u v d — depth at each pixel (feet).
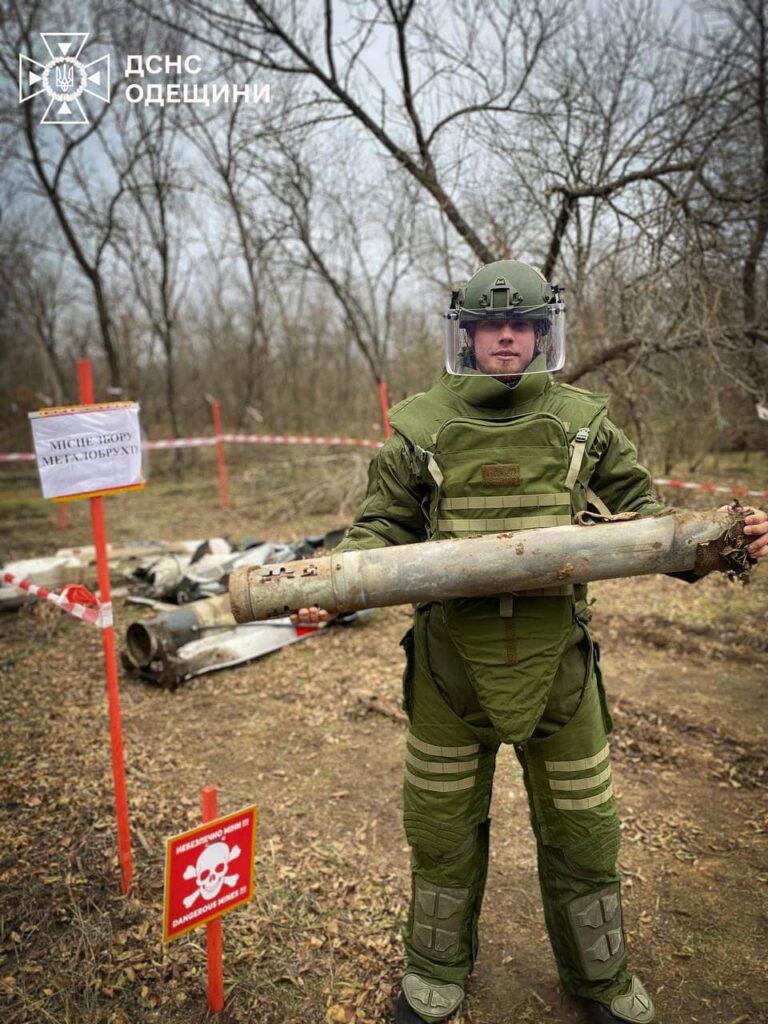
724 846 9.68
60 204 43.96
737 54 23.34
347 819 10.57
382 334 43.16
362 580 5.96
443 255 27.07
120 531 32.22
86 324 79.20
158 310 62.49
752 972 7.71
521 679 5.96
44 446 7.85
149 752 12.54
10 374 77.66
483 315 6.10
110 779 11.58
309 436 52.95
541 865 7.06
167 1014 7.34
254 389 64.44
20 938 8.29
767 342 21.27
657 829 10.08
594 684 6.53
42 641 18.47
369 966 7.91
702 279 19.52
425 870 6.98
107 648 8.56
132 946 8.16
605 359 22.24
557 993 7.60
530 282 6.15
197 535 30.42
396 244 33.63
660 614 18.19
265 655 16.93
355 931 8.39
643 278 20.10
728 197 20.48
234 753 12.55
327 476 34.27
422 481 6.48
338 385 60.90
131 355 68.64
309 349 65.62
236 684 15.46
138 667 15.61
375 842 10.03
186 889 6.43
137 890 8.99
